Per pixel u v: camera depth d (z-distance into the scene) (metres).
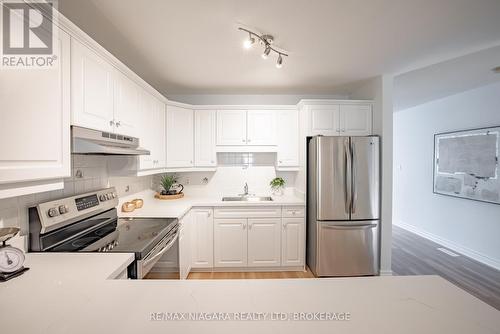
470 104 3.31
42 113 1.01
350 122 2.83
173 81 2.79
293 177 3.37
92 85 1.39
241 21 1.61
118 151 1.50
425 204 4.14
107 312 0.72
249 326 0.65
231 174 3.36
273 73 2.56
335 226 2.60
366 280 0.92
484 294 2.36
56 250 1.33
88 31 1.72
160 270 2.21
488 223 3.07
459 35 1.82
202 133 3.04
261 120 3.05
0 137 0.84
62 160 1.11
